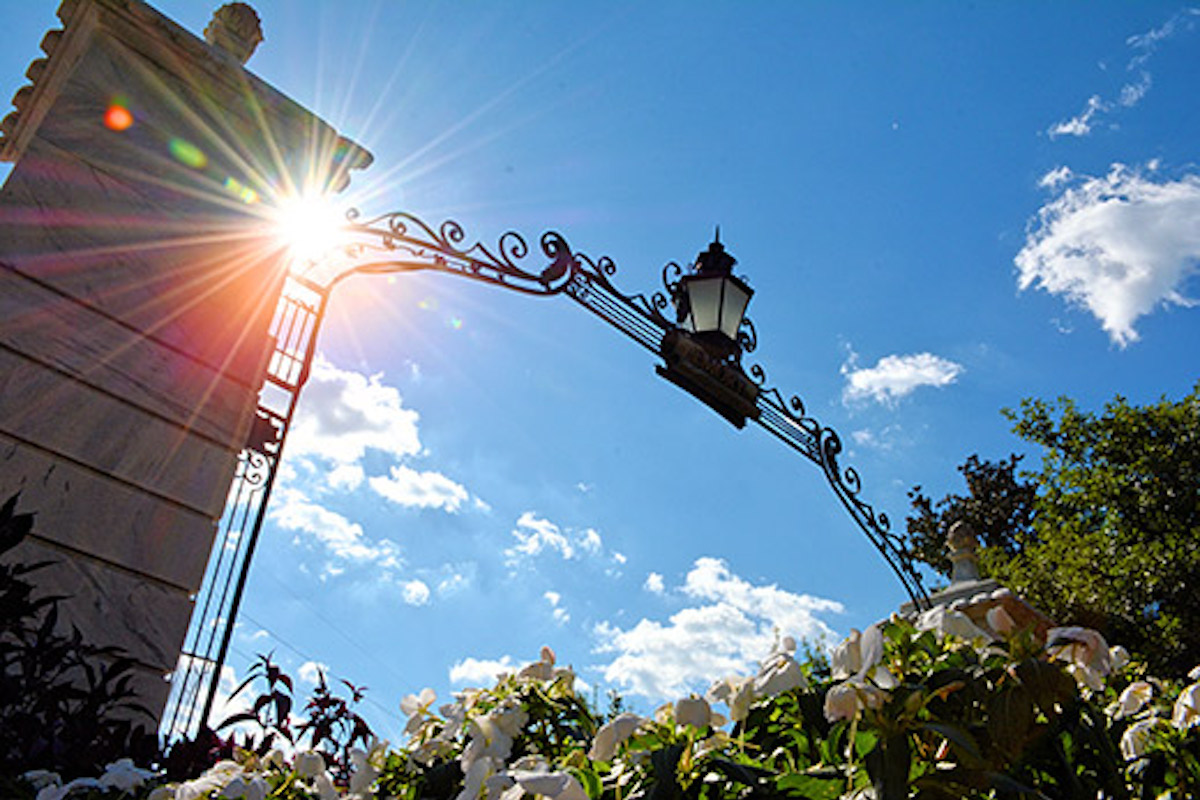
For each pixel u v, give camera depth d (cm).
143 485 358
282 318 441
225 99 430
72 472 344
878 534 686
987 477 2623
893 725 99
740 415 612
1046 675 104
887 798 93
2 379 336
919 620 131
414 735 182
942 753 104
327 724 308
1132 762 129
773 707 125
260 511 390
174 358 384
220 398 391
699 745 118
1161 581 1405
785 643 130
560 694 179
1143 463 1600
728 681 131
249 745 284
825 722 116
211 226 412
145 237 390
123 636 333
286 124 448
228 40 456
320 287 459
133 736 254
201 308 398
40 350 347
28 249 357
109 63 403
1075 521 1661
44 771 211
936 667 114
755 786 103
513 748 166
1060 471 1730
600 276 562
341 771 297
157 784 212
